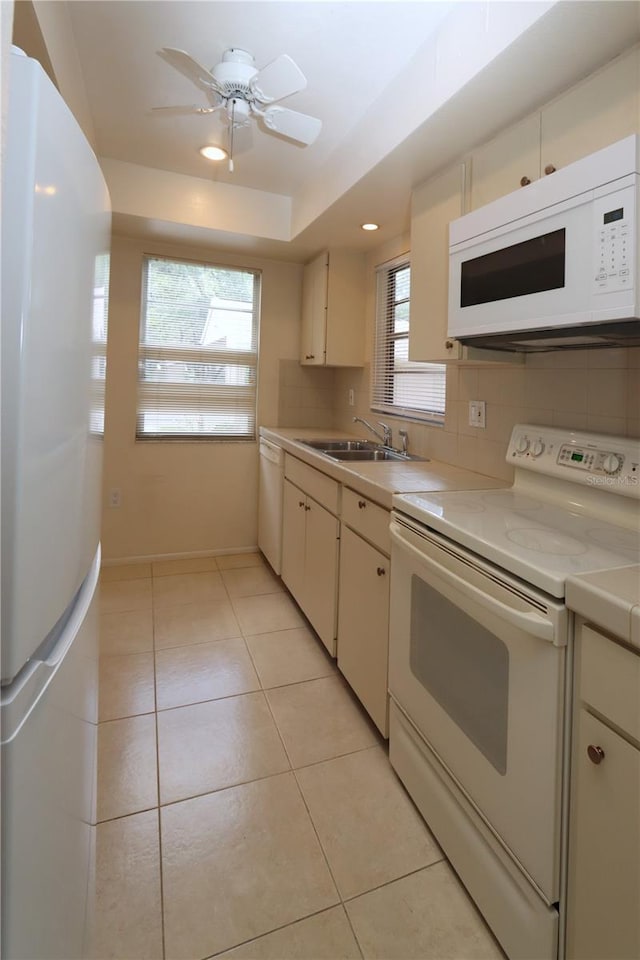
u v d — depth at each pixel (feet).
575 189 3.87
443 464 7.73
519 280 4.47
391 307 9.98
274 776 5.40
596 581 2.99
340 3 4.90
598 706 2.93
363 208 8.03
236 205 9.75
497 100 4.83
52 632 2.57
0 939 1.79
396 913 4.02
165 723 6.16
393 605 5.36
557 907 3.26
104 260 3.30
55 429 2.22
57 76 4.87
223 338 11.69
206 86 5.80
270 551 11.02
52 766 2.28
